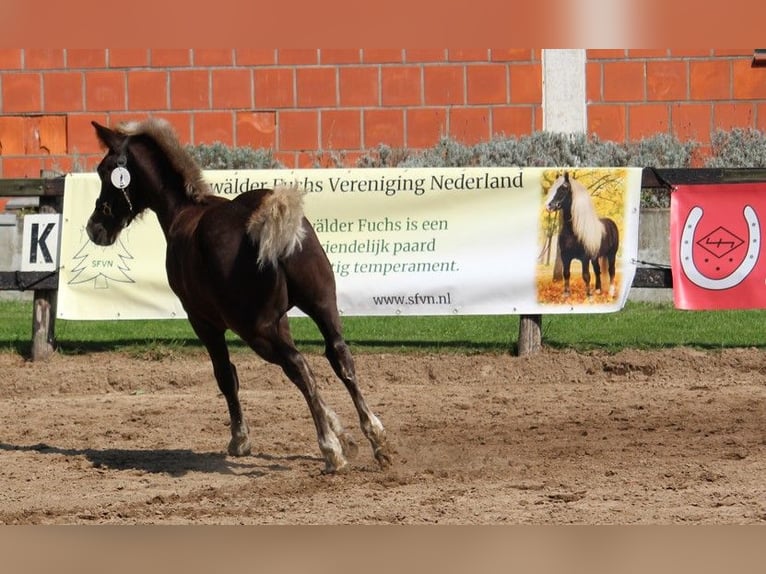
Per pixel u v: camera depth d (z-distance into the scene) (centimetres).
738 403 1232
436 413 1216
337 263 1465
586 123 2236
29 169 2286
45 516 844
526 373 1410
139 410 1267
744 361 1413
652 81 2228
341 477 943
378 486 916
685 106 2230
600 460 987
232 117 2270
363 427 952
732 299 1433
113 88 2278
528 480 923
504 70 2233
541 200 1452
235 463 1028
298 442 1109
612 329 1576
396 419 1188
